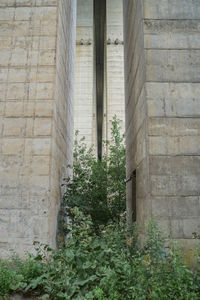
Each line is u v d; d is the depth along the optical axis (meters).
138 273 3.56
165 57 6.09
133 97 7.81
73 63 11.87
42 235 6.13
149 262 3.78
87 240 4.16
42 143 6.52
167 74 6.01
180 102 5.89
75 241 4.21
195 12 6.30
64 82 8.80
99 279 3.82
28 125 6.61
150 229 4.37
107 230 5.32
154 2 6.35
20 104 6.71
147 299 3.41
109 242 4.68
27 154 6.48
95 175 11.76
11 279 4.21
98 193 10.49
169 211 5.43
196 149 5.69
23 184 6.36
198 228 5.36
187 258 5.22
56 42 7.03
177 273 3.48
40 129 6.59
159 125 5.79
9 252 6.03
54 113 6.84
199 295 3.43
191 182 5.55
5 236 6.12
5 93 6.77
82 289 3.70
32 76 6.84
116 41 22.45
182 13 6.30
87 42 22.22
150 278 3.50
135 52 7.35
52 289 3.86
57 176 7.54
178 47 6.14
